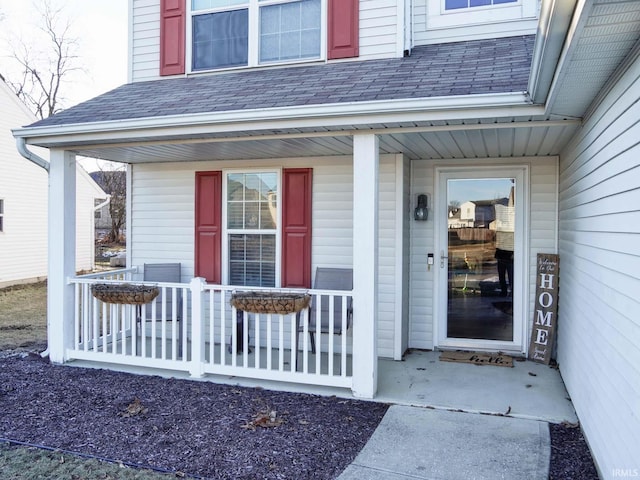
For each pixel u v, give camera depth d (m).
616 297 2.70
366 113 3.81
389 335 5.49
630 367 2.40
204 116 4.23
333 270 5.63
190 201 6.33
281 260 5.93
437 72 4.47
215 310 6.20
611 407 2.73
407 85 4.15
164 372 4.99
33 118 13.16
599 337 3.09
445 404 4.08
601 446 2.93
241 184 6.11
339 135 4.25
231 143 4.84
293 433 3.53
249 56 5.89
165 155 5.75
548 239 5.45
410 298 5.90
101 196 16.53
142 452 3.24
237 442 3.39
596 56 2.47
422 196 5.80
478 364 5.22
